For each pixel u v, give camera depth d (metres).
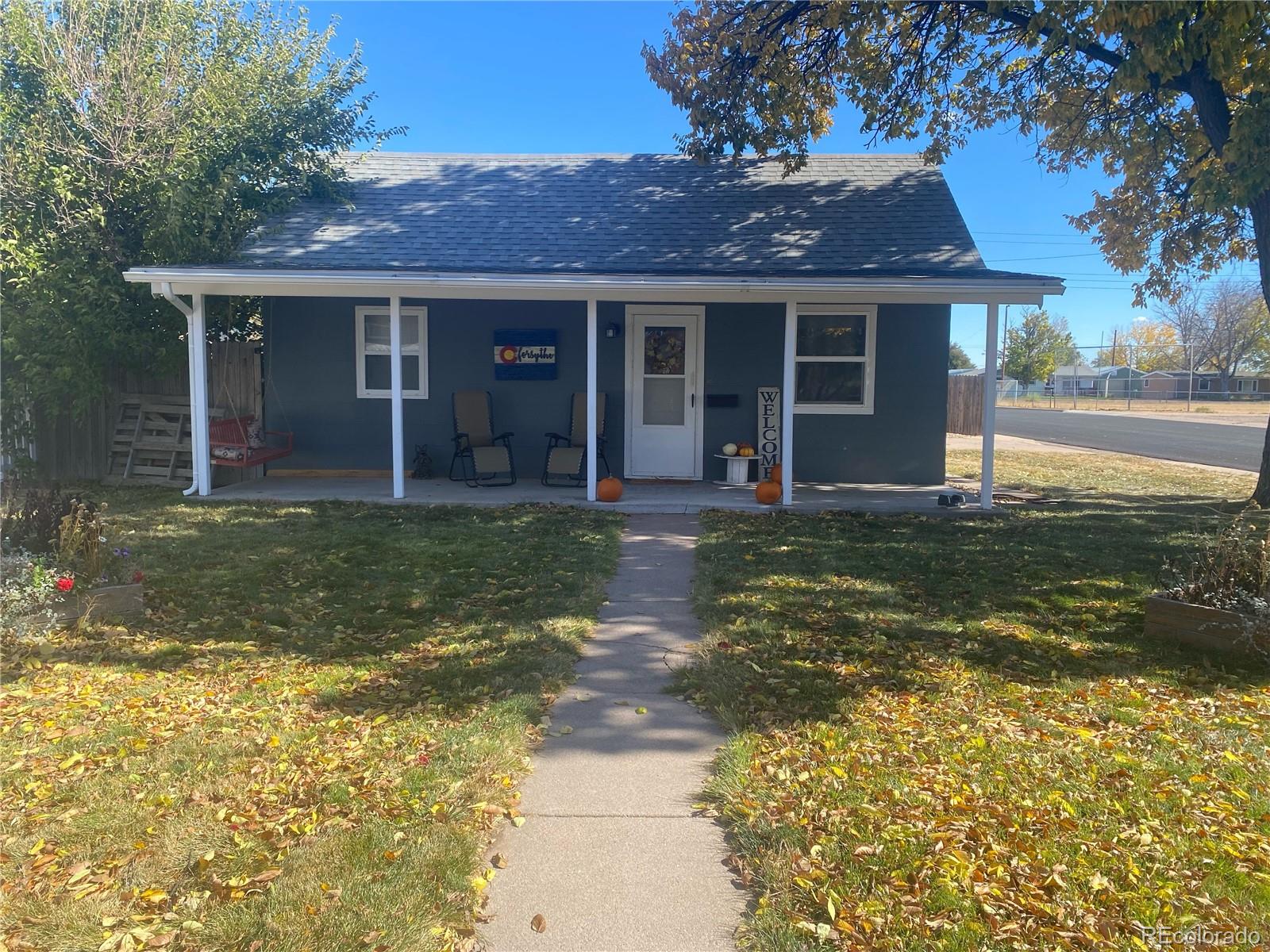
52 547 5.51
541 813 3.27
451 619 5.55
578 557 7.18
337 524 8.55
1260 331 63.94
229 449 10.28
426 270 9.07
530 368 11.82
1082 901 2.65
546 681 4.50
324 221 10.99
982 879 2.76
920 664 4.77
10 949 2.41
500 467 11.10
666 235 10.61
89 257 10.87
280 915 2.57
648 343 11.78
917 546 7.78
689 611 5.90
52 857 2.85
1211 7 6.98
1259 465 16.67
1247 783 3.40
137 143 11.27
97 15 11.35
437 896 2.69
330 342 11.82
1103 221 13.14
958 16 10.10
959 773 3.47
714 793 3.39
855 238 10.43
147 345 10.95
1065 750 3.67
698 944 2.54
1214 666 4.78
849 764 3.55
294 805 3.21
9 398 10.72
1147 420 35.00
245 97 11.58
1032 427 30.41
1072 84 10.30
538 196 11.73
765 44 10.92
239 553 7.21
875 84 11.09
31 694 4.21
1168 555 7.43
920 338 11.59
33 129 10.84
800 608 5.80
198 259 10.86
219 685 4.39
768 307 11.68
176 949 2.43
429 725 3.92
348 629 5.34
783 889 2.74
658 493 10.66
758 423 11.78
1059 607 5.89
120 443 11.16
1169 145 10.53
